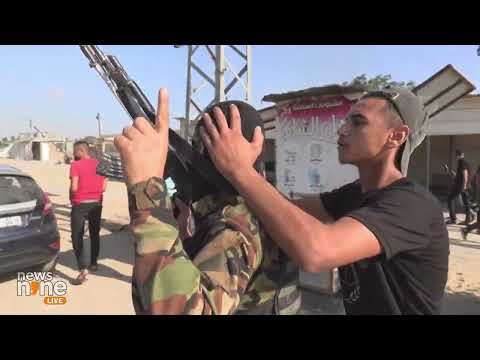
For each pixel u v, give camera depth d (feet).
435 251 3.69
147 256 2.63
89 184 17.26
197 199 3.62
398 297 3.77
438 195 53.31
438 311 3.88
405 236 3.40
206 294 2.69
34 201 16.89
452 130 42.47
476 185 30.07
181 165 3.60
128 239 24.97
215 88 21.49
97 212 17.89
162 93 2.94
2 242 15.64
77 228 16.99
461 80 17.19
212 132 3.12
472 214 33.06
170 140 3.60
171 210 2.80
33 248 16.52
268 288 3.29
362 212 3.36
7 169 17.28
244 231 3.09
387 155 4.27
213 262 2.92
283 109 17.10
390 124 4.16
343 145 4.44
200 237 3.34
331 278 14.48
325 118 15.46
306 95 15.80
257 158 3.44
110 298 15.29
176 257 2.65
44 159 141.59
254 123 3.39
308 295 15.07
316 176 15.94
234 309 2.85
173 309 2.52
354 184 5.07
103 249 22.43
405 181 3.93
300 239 2.83
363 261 3.91
